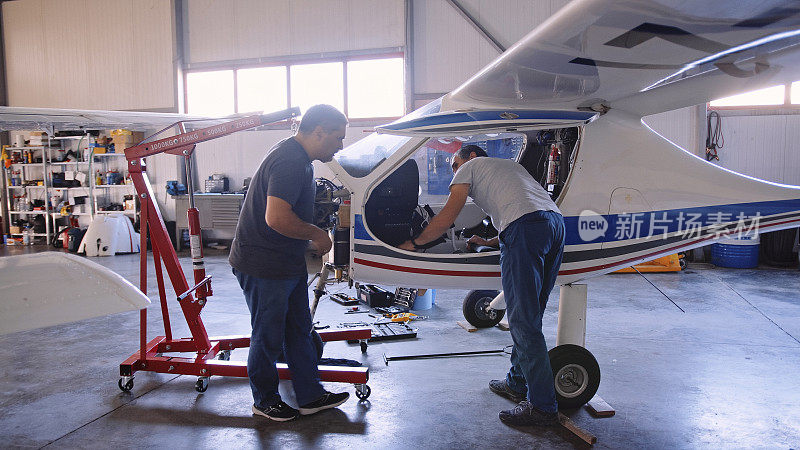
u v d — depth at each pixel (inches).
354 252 104.4
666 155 106.1
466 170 89.5
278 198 76.9
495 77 94.7
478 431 85.7
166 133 329.7
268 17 314.2
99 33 342.0
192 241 104.8
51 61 354.3
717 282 209.6
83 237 317.4
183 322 154.3
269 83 319.3
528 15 276.4
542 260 83.8
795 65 88.0
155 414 92.7
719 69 89.1
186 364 102.1
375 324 144.7
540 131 120.7
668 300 179.3
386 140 114.9
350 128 308.2
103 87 345.7
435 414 92.0
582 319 100.6
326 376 96.2
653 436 83.8
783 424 87.7
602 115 104.6
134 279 222.2
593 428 86.7
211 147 327.3
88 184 348.8
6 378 110.2
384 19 296.4
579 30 73.4
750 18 67.9
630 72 89.1
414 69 293.1
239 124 95.3
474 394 100.7
